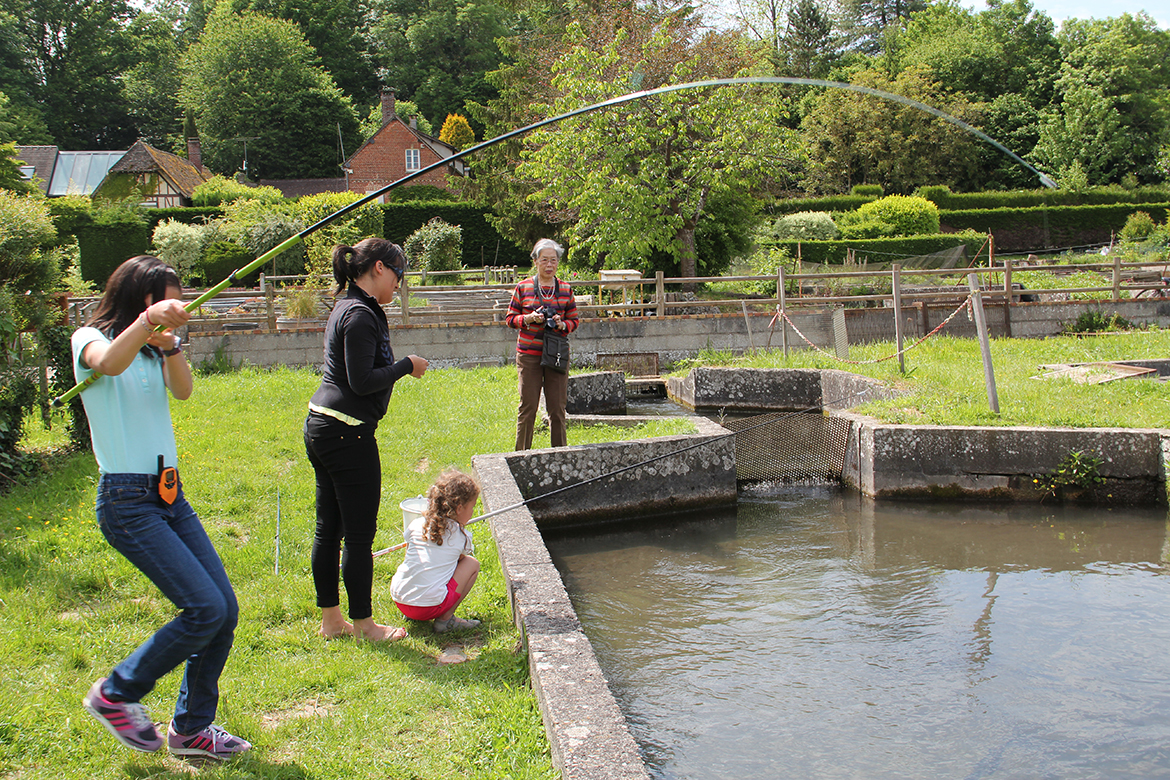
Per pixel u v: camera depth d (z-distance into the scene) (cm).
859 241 3064
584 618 461
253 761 258
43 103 5409
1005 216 3722
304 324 1317
